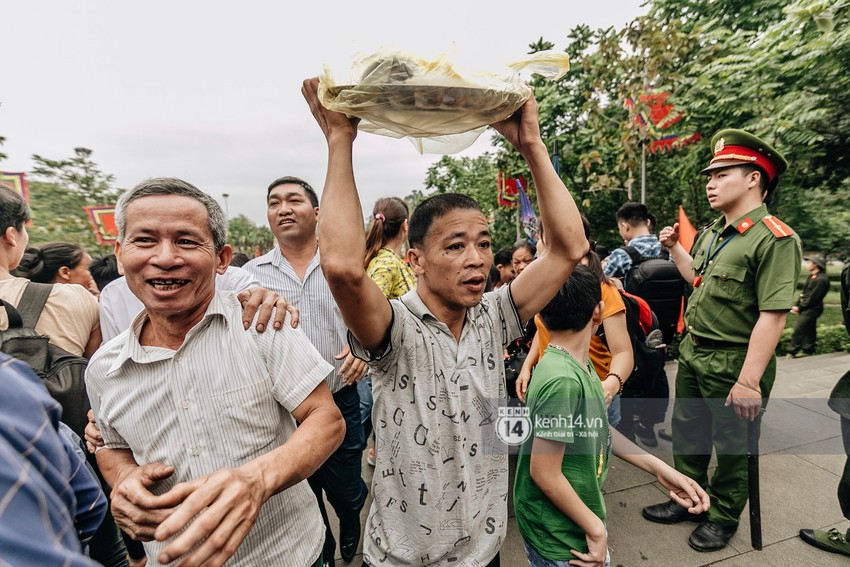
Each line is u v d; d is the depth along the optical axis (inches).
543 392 47.6
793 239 75.1
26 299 68.3
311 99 38.1
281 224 88.9
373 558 46.5
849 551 79.0
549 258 48.6
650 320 91.2
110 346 42.9
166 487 41.3
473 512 45.9
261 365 42.3
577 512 48.0
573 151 280.4
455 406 44.8
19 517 19.1
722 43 215.8
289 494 45.8
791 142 201.3
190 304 39.7
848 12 154.5
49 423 23.7
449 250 42.0
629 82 200.4
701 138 237.1
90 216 315.9
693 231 136.6
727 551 82.0
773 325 75.2
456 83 28.7
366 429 114.0
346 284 36.9
